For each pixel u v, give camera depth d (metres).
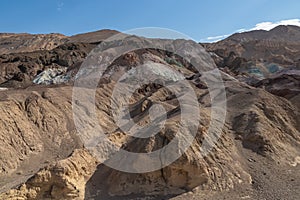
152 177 19.38
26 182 18.39
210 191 18.66
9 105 33.97
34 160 29.34
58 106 38.00
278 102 31.44
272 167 21.64
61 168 18.77
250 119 26.84
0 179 25.03
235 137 24.94
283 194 18.27
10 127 31.02
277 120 28.27
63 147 32.03
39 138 32.44
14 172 26.83
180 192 18.67
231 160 21.12
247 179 19.92
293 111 30.81
